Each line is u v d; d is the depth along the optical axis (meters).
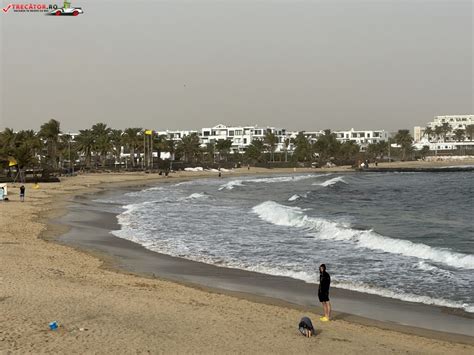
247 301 17.11
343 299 17.69
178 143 186.00
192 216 41.97
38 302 14.68
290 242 29.30
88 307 14.52
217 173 144.38
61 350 10.88
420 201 58.38
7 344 11.05
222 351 11.52
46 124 121.88
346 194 68.62
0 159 82.44
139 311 14.52
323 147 199.25
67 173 107.69
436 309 16.41
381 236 29.73
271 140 192.88
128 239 30.27
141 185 91.19
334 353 11.88
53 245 26.77
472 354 12.27
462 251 26.39
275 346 12.15
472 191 72.06
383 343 12.89
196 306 15.70
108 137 153.25
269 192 73.00
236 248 27.53
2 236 28.41
